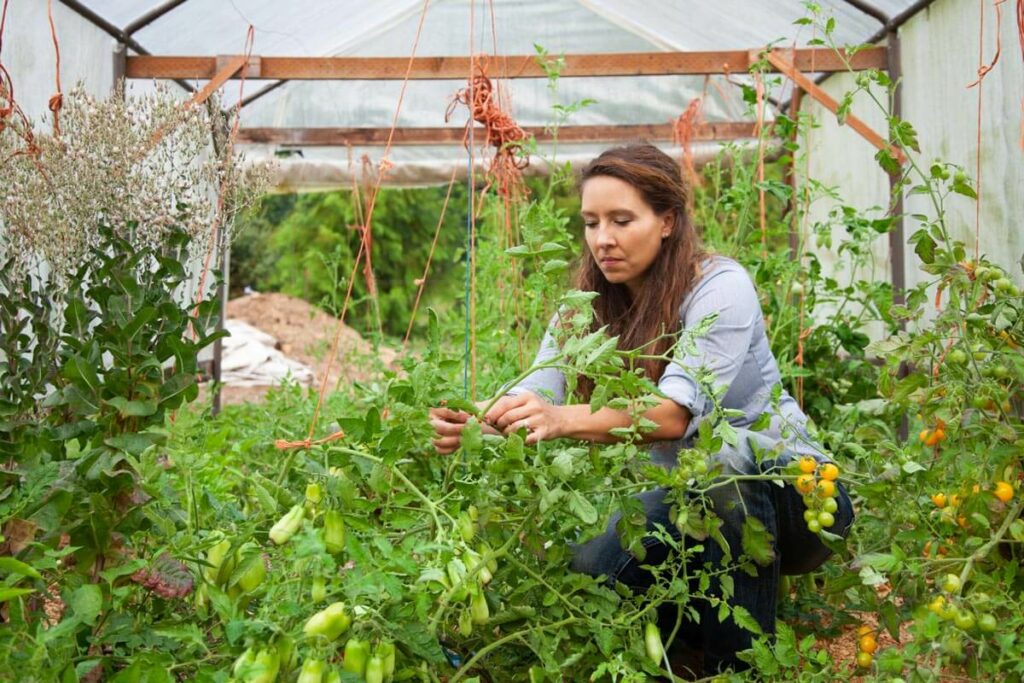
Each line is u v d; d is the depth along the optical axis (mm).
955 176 2252
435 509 1690
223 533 1659
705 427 1792
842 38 4289
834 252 5059
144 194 2152
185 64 3826
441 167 6195
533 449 1895
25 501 1550
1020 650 1727
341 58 3887
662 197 2197
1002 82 2934
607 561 2154
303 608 1433
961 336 2064
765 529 1998
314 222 15922
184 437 1785
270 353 10172
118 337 1715
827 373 3756
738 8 4328
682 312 2213
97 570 1676
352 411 3672
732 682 1855
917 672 1726
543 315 3691
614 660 1756
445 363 1873
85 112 2184
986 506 1894
